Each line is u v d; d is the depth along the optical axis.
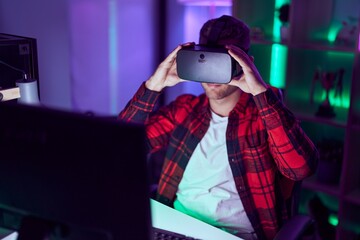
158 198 1.69
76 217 0.80
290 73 2.56
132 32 3.53
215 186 1.56
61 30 3.01
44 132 0.77
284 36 2.55
